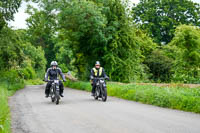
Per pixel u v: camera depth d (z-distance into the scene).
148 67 34.88
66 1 25.12
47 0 26.19
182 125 7.00
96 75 13.98
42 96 16.64
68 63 61.81
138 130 6.45
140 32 36.00
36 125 7.40
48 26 28.58
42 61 77.50
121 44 26.11
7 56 26.62
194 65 30.95
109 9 25.97
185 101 10.19
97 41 25.30
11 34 26.11
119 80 27.20
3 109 9.27
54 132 6.50
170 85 17.34
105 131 6.41
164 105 11.00
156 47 39.91
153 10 51.88
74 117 8.44
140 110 9.86
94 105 11.46
